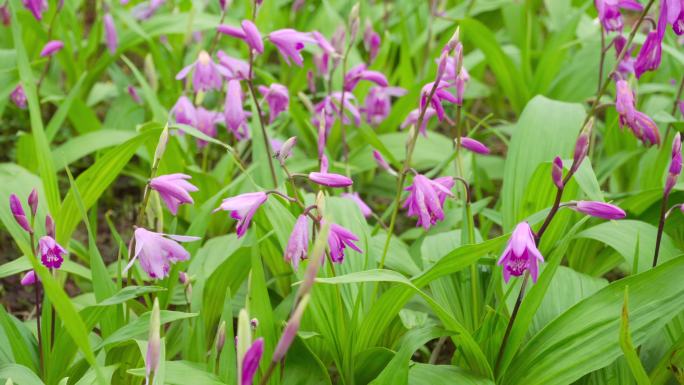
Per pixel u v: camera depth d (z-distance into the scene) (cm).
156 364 95
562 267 120
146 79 165
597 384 112
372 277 102
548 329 110
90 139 144
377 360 113
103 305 106
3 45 169
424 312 120
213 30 185
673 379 112
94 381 105
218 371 110
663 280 107
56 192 126
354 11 133
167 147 137
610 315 108
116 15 178
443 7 186
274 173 127
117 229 154
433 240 125
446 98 116
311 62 178
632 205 131
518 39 192
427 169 166
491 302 121
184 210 145
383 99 146
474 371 112
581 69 163
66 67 167
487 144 188
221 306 126
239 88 128
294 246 105
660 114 131
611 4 128
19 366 105
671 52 137
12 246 148
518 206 125
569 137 128
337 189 136
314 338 117
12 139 169
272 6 172
